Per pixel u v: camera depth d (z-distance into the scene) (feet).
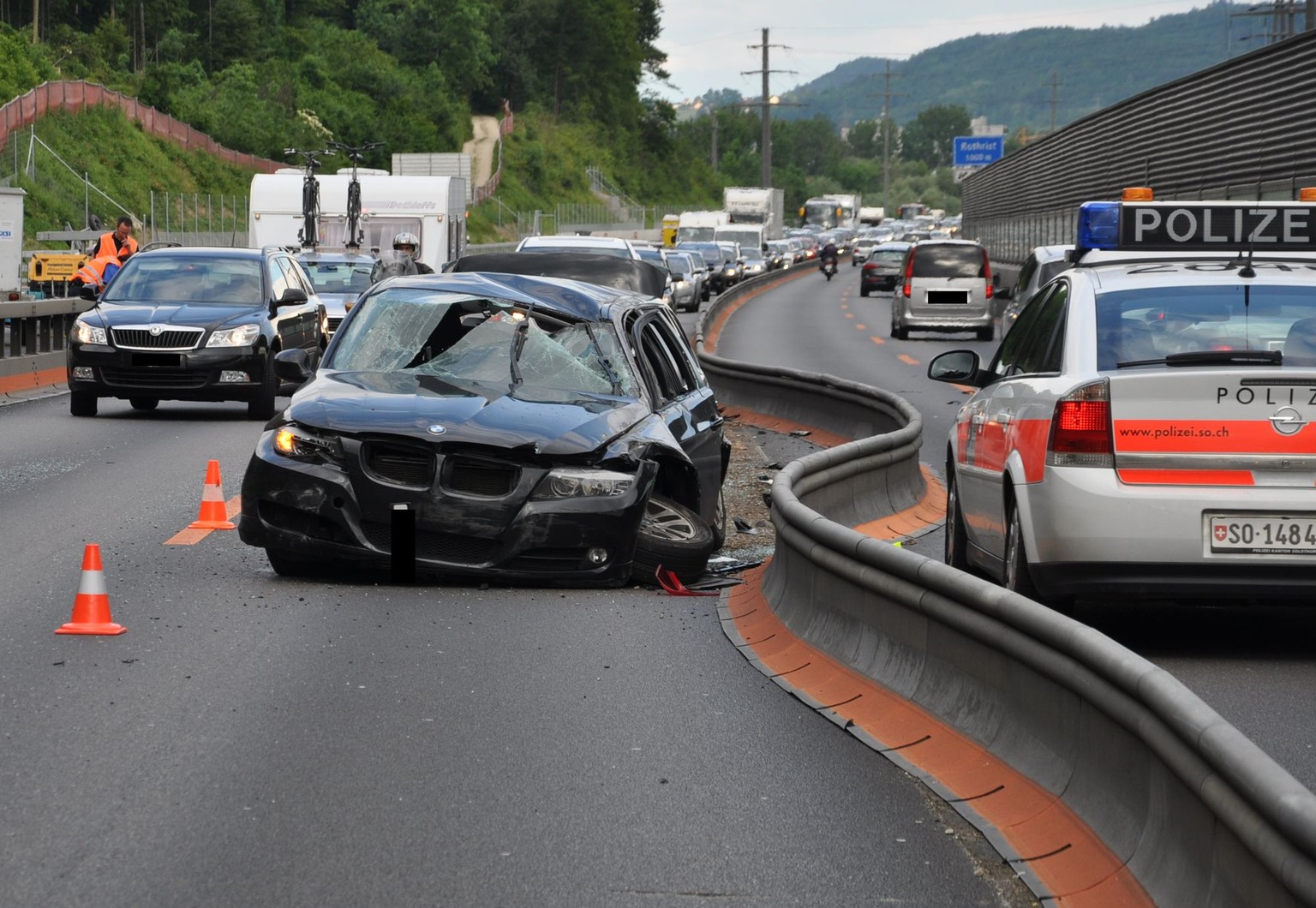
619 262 123.95
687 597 65.26
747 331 288.30
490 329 71.36
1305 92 205.46
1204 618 61.67
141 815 36.35
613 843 35.37
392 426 63.31
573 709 46.65
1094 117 335.47
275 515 64.23
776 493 64.49
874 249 428.97
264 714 44.93
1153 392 51.75
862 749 43.50
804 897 32.42
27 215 387.34
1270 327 54.29
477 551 63.31
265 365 132.46
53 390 159.84
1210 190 250.57
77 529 77.66
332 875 32.99
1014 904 32.27
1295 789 25.93
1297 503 50.90
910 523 92.53
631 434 65.92
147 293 139.33
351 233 250.78
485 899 31.83
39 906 30.83
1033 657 39.09
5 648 52.16
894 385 178.91
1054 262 154.71
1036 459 53.62
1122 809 34.12
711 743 43.60
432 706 46.47
